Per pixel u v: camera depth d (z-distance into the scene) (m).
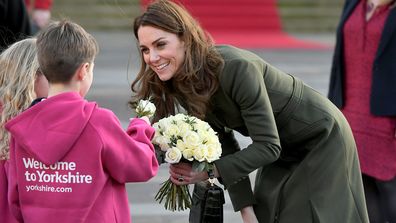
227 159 9.24
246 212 10.09
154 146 9.20
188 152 9.00
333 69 12.86
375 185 12.39
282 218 9.89
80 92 8.49
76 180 8.14
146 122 8.80
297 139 9.87
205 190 9.71
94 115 8.22
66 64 8.25
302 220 9.75
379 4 12.20
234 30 46.03
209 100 9.41
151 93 9.66
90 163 8.12
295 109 9.78
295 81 9.96
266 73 9.65
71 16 45.09
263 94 9.29
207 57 9.18
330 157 9.80
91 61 8.47
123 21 45.31
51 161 8.09
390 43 12.16
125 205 8.48
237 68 9.20
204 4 46.38
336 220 9.69
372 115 12.35
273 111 9.70
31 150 8.12
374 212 12.34
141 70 9.59
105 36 42.66
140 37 9.16
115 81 28.89
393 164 12.20
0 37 12.80
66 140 8.08
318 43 42.06
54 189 8.18
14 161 8.36
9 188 8.40
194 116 9.31
